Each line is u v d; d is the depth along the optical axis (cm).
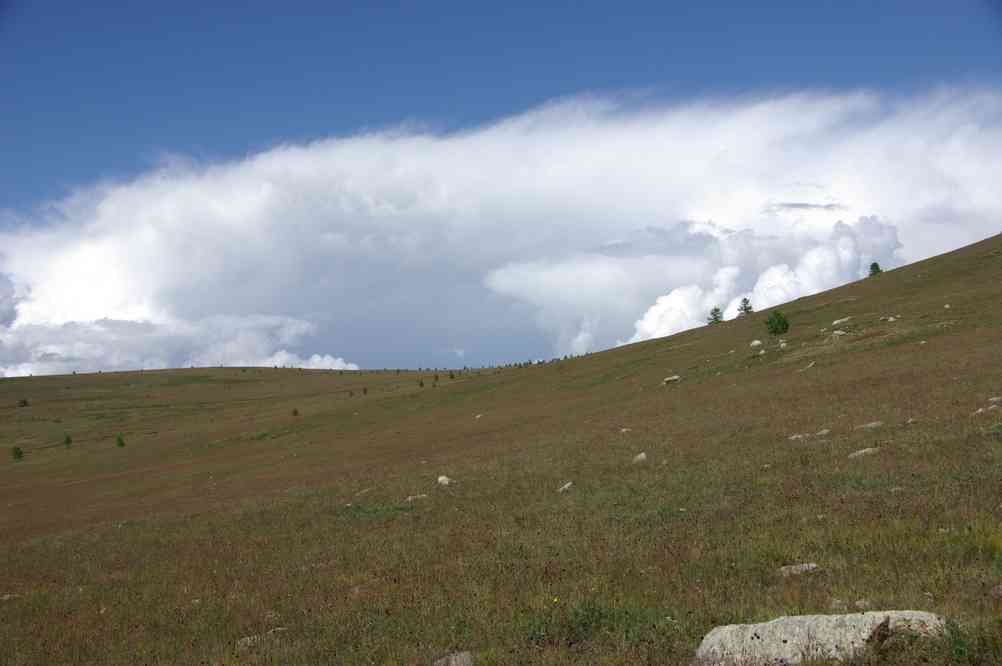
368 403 10512
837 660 670
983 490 1359
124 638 1356
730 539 1343
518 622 998
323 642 1081
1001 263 7531
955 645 639
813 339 6034
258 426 10038
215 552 2253
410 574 1499
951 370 3400
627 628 889
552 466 3019
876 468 1747
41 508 5503
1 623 1658
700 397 4800
